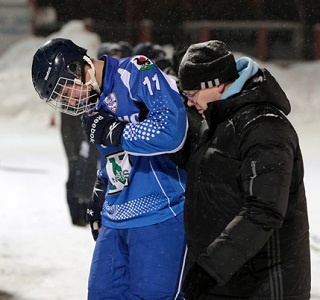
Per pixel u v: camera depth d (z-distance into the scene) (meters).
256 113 6.84
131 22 58.44
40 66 8.13
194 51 7.18
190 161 7.28
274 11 58.72
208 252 6.59
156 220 8.41
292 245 6.94
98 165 16.48
